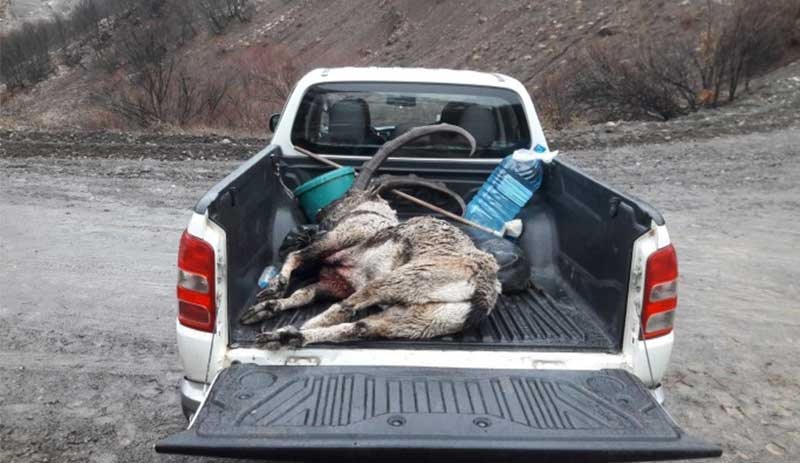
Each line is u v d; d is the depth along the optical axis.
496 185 5.37
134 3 51.00
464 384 3.49
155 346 6.01
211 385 3.42
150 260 8.09
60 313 6.60
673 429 3.16
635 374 3.66
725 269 7.98
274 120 7.10
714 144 14.48
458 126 5.81
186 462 4.46
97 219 9.60
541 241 5.18
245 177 4.35
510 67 30.19
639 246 3.64
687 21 24.19
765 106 17.95
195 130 17.42
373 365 3.64
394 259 4.20
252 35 45.31
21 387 5.29
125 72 40.66
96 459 4.49
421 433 3.10
